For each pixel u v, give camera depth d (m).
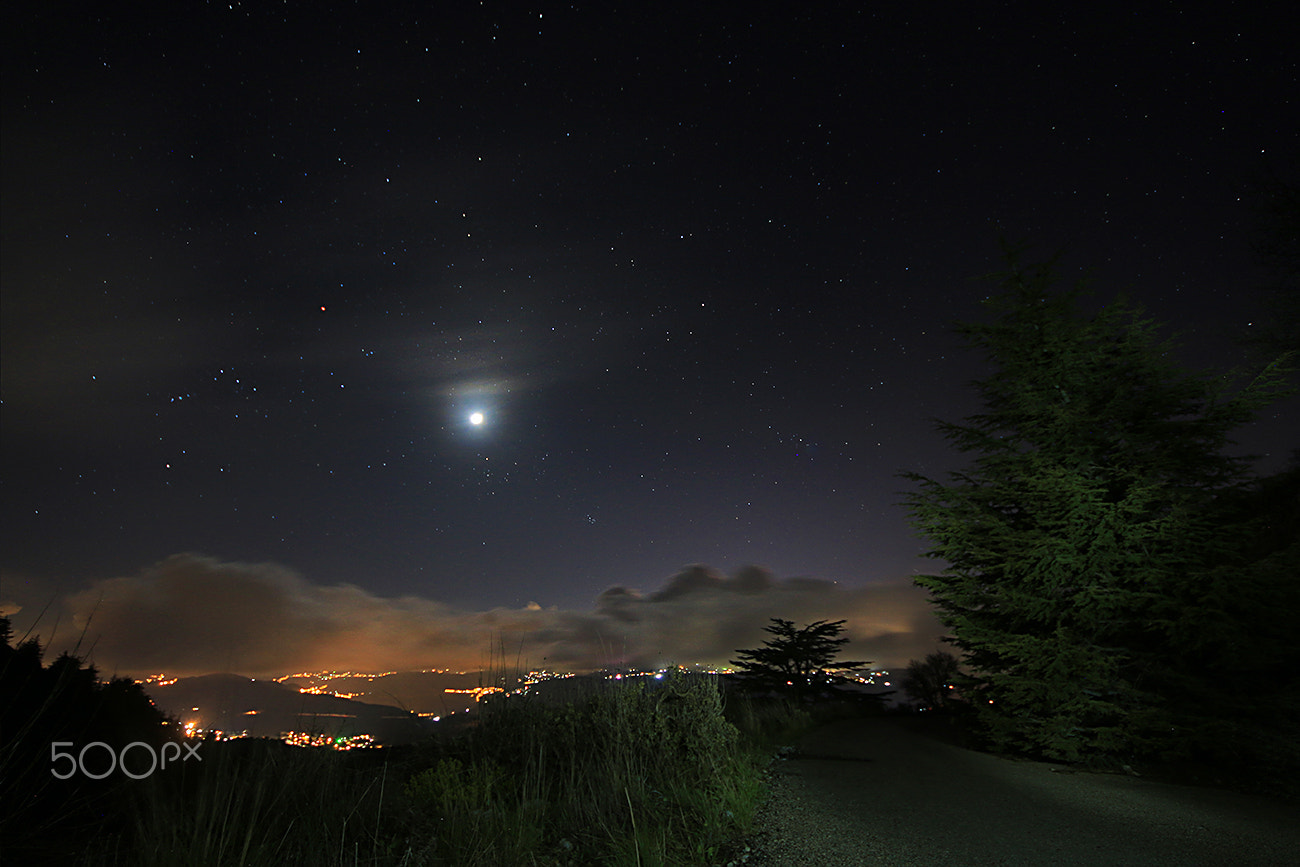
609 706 8.59
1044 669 11.04
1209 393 11.27
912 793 8.17
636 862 5.17
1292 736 9.30
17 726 5.57
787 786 8.54
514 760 8.15
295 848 4.91
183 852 4.30
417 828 5.68
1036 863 5.50
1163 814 7.17
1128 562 10.92
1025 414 12.50
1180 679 10.43
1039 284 12.86
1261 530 14.56
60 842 4.74
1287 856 5.71
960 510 12.66
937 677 26.20
